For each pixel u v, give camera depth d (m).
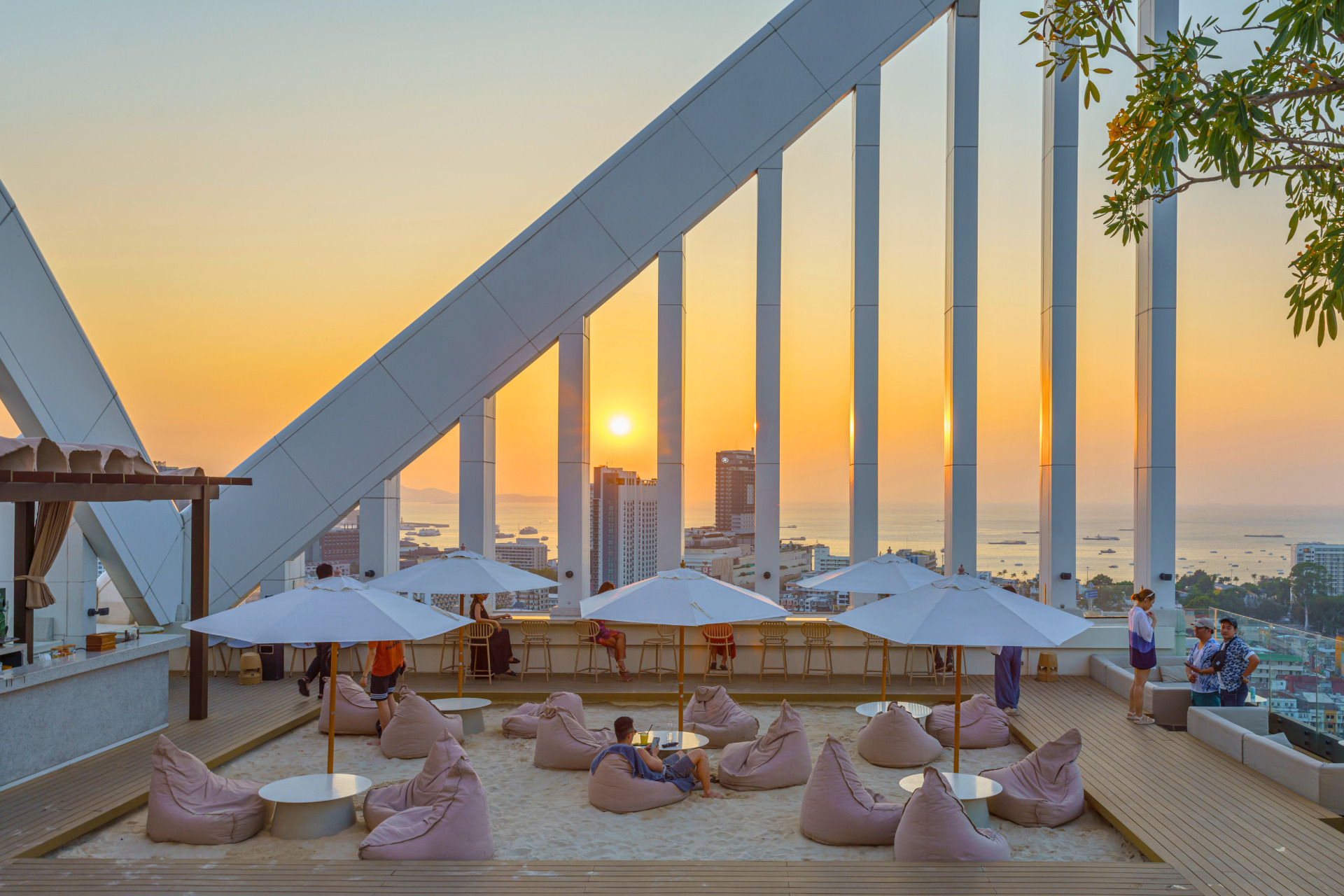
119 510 13.19
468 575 11.03
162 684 10.16
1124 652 13.59
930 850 6.24
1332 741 8.44
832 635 13.64
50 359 12.27
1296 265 5.31
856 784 7.04
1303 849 6.50
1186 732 10.17
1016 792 7.54
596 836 7.11
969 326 14.40
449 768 6.98
